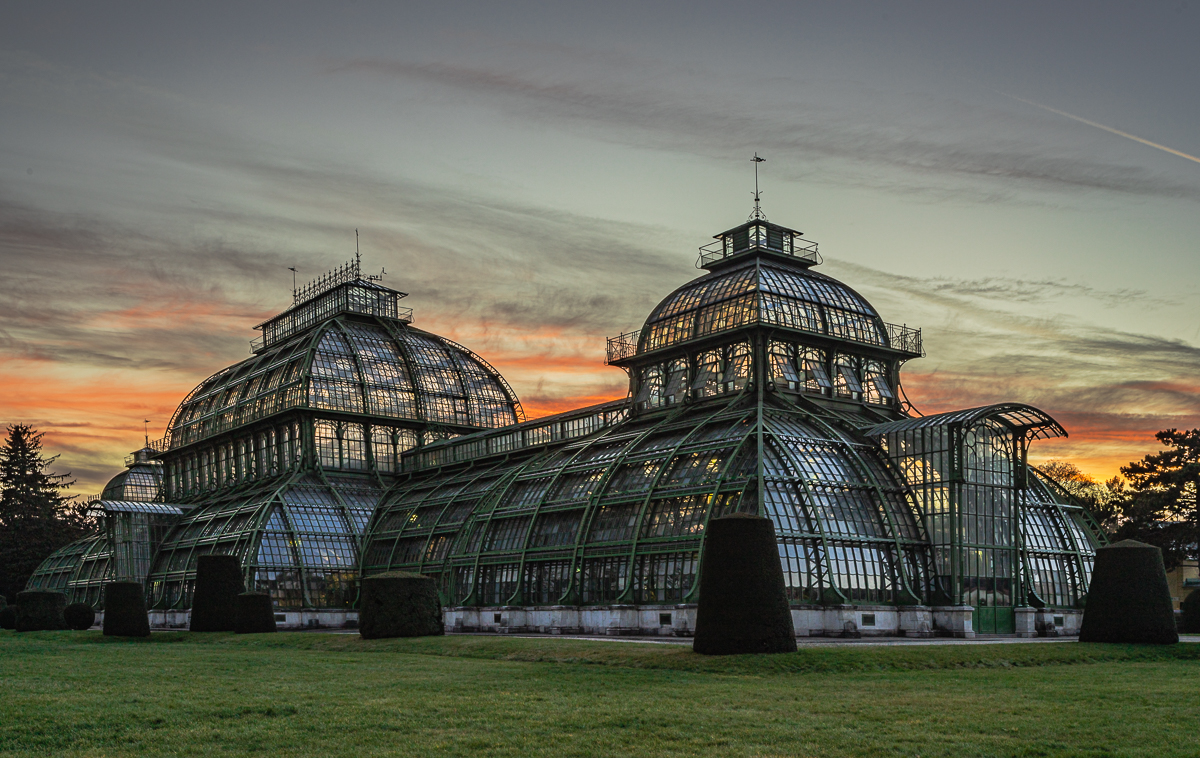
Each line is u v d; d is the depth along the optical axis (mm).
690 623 74062
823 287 96062
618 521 83750
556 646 61344
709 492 77500
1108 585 67000
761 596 55000
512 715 37250
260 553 108062
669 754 31172
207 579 91625
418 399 131250
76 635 92688
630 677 48406
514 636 75375
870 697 41438
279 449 126312
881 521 80375
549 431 109562
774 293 91062
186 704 40031
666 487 81375
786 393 89312
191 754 31828
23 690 44625
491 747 32312
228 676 50406
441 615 77062
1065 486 162250
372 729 35062
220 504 125312
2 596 124250
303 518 113312
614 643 62688
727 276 96125
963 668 53312
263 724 36156
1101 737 33281
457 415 134625
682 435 87000
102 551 132500
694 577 75625
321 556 111250
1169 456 111375
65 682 47844
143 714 37844
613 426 99062
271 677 49719
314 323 138500
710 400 91375
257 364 139125
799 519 76125
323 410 123438
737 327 89562
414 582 75688
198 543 117062
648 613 77375
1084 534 93562
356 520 116438
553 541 88812
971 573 79688
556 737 33562
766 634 54469
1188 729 34469
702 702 40062
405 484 124562
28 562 162500
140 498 164375
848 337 94500
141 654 66625
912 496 82500
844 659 52812
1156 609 65750
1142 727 34750
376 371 129875
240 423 133125
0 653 67062
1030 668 54125
